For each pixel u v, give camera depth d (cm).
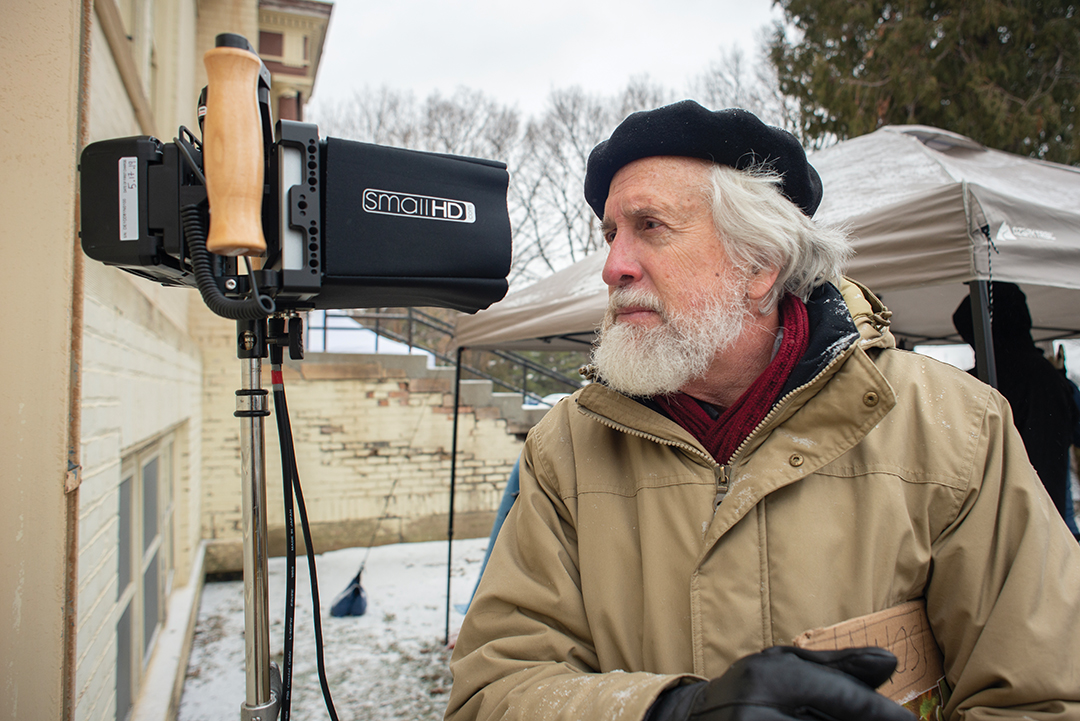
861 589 74
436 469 554
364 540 535
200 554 428
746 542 78
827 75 689
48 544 114
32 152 113
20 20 114
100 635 149
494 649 85
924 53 638
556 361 1291
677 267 88
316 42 711
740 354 92
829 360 80
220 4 511
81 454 127
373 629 364
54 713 113
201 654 324
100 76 156
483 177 101
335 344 670
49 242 114
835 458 79
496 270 100
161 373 264
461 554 513
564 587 87
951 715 76
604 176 97
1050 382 212
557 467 95
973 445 80
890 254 177
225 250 79
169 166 84
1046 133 621
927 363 90
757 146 90
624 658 81
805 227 94
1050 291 299
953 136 259
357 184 89
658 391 87
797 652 58
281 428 95
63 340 116
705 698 57
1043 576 74
